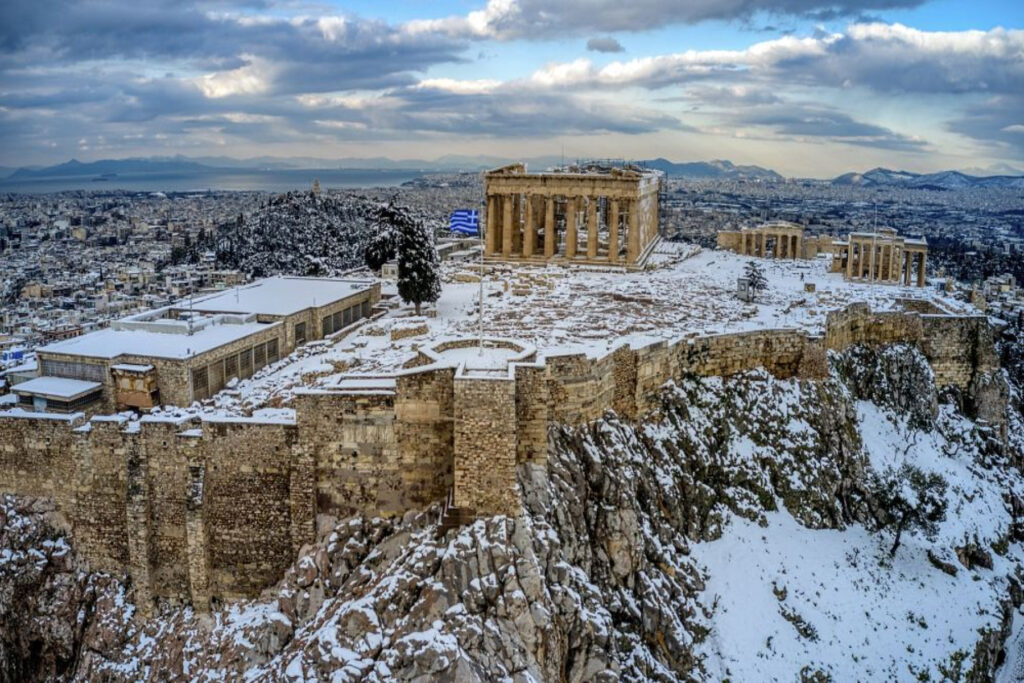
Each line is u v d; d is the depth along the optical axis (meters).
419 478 52.12
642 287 107.62
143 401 63.56
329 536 52.09
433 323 86.38
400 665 43.25
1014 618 70.06
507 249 134.12
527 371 51.38
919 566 66.75
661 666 51.44
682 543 58.75
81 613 54.84
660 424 64.69
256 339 72.94
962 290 160.00
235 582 54.75
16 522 56.16
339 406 52.16
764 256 150.75
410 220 102.94
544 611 46.28
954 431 87.88
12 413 56.91
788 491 66.50
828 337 81.50
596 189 128.38
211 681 48.38
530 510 50.28
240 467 53.75
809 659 55.00
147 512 54.78
